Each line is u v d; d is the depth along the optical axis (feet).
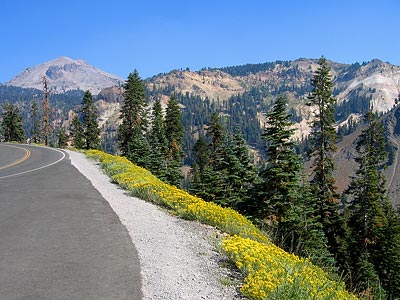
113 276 21.52
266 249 26.32
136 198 48.37
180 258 25.52
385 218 116.88
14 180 61.77
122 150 220.84
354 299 24.23
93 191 51.62
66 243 27.61
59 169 77.87
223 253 27.45
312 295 20.12
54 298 18.42
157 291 19.84
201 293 20.03
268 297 19.16
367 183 120.88
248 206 103.04
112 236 29.89
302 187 100.94
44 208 39.88
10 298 18.29
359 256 109.50
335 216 115.03
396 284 103.81
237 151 123.34
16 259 23.86
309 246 76.79
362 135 132.87
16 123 337.31
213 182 122.72
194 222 37.14
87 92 262.06
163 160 175.83
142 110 218.79
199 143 224.12
